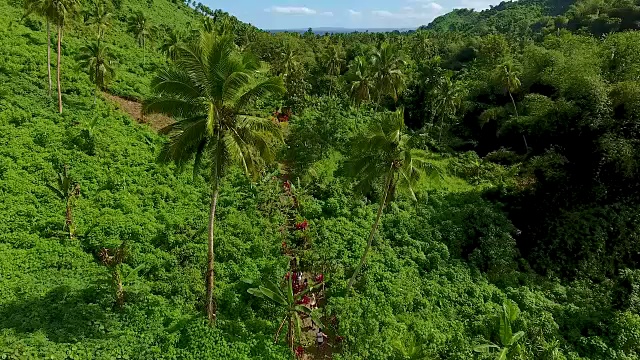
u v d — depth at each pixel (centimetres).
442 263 3003
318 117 4903
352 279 2614
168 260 2566
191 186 3419
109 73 4284
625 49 3744
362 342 2294
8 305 2041
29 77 4116
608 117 3381
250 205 3250
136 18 6812
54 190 2833
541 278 3030
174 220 2919
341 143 4556
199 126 1917
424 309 2595
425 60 6869
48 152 3278
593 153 3516
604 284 2953
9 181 2855
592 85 3406
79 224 2717
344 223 3244
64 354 1831
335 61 7112
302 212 3334
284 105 5594
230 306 2362
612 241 3198
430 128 5488
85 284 2298
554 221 3403
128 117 4194
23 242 2484
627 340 2509
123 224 2748
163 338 2086
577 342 2542
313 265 2814
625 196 3444
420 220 3394
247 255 2758
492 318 2559
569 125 3594
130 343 2016
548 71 4316
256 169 2006
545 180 3697
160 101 1908
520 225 3584
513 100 4975
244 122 1953
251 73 1938
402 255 3017
